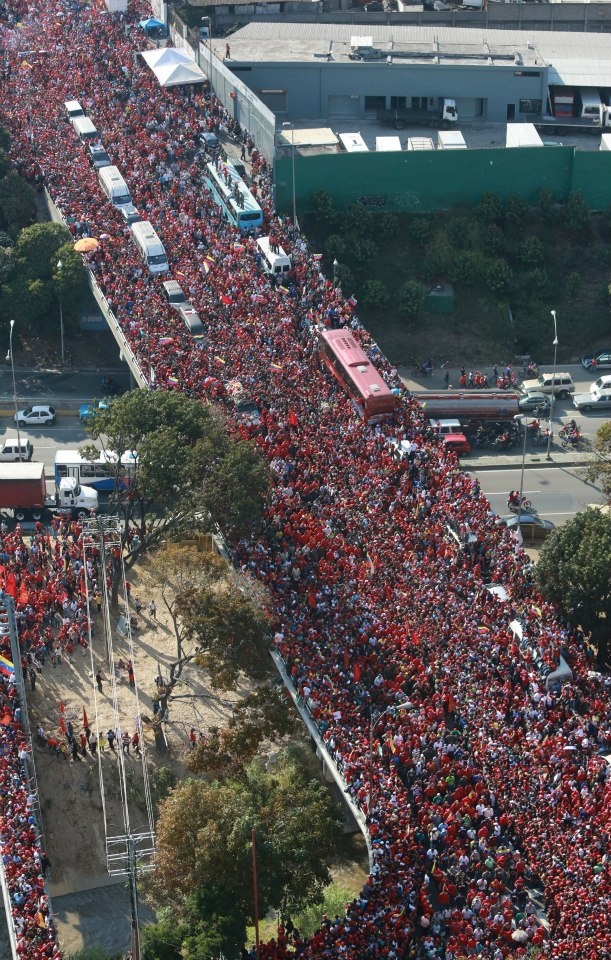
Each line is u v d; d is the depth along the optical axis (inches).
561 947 6358.3
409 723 7436.0
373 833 6973.4
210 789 7126.0
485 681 7682.1
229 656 7829.7
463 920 6569.9
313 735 7667.3
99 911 7578.7
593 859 6653.5
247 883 6830.7
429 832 6943.9
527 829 6899.6
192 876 6850.4
